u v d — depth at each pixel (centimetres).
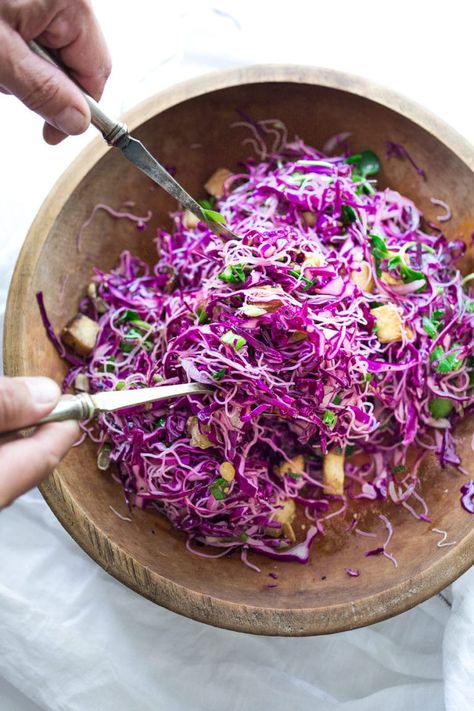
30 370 59
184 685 67
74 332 62
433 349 62
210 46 72
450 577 56
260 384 57
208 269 61
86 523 57
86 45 55
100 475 61
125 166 63
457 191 63
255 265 58
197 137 65
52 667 66
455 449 62
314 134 66
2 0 52
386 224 65
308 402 58
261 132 66
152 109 62
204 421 58
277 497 62
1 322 69
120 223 65
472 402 62
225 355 57
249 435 60
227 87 63
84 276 64
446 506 61
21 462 46
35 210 70
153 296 64
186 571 59
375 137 65
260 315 56
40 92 52
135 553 58
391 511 62
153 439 60
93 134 71
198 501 61
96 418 62
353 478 63
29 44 53
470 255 63
